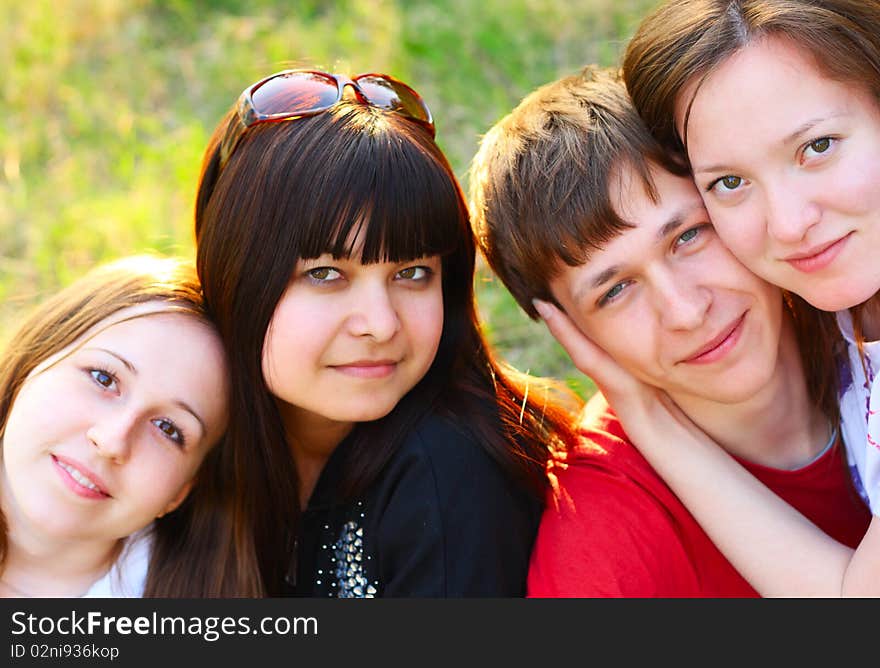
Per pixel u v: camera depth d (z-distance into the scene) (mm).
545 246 1457
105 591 1547
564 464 1535
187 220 2115
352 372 1455
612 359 1497
